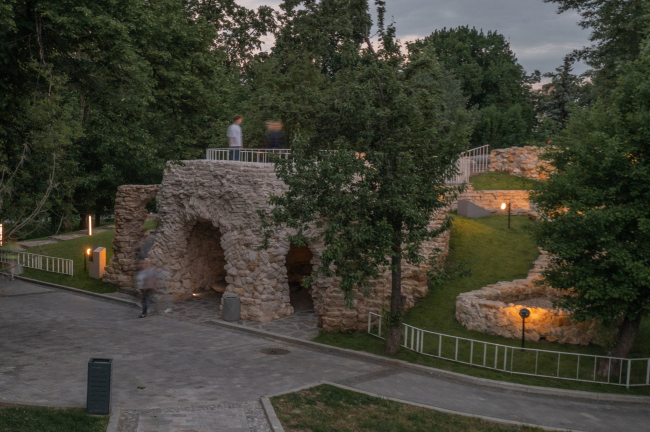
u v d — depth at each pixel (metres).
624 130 13.14
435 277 14.36
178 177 22.36
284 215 13.90
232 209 19.91
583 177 13.65
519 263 20.58
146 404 10.86
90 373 9.98
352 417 10.72
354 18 15.28
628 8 26.12
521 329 15.77
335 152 13.60
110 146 32.75
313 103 15.54
